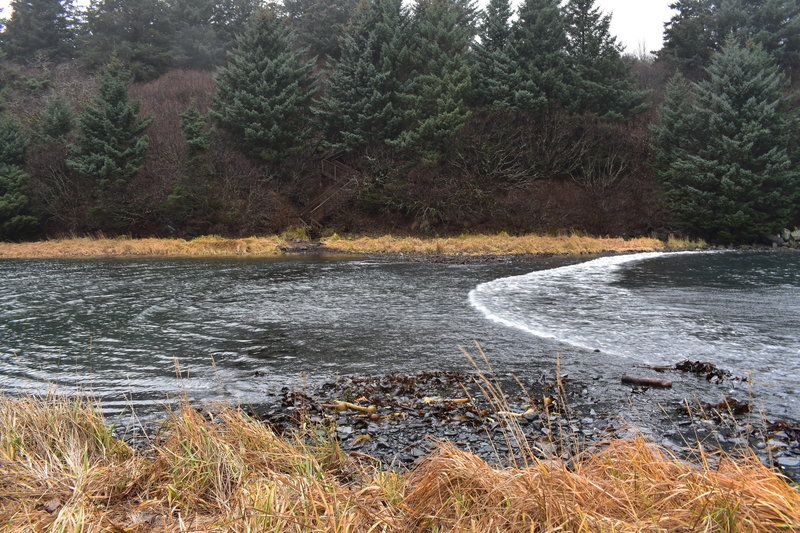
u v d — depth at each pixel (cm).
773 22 4691
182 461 292
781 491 223
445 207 3184
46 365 627
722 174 3070
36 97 4225
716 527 206
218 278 1530
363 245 2806
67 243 2806
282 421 445
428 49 3459
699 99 3406
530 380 557
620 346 702
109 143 3047
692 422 429
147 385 549
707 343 712
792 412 450
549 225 3108
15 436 326
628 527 208
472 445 391
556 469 258
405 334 787
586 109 3662
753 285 1329
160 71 4819
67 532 224
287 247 2744
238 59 3422
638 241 2955
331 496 244
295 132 3506
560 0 3703
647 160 3431
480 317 913
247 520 229
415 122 3347
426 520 234
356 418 452
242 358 660
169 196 2952
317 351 693
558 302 1071
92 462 318
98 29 5134
